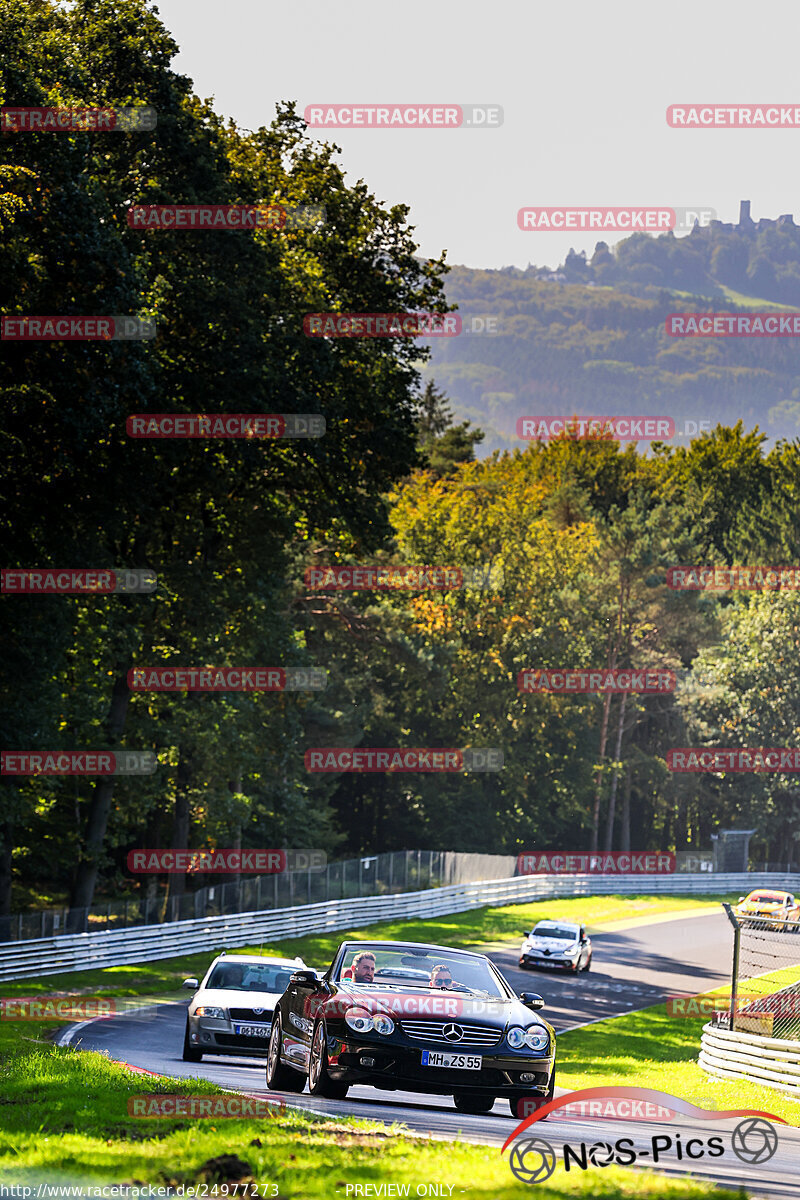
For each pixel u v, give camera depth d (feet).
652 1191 69.82
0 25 265.13
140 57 298.97
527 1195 66.39
